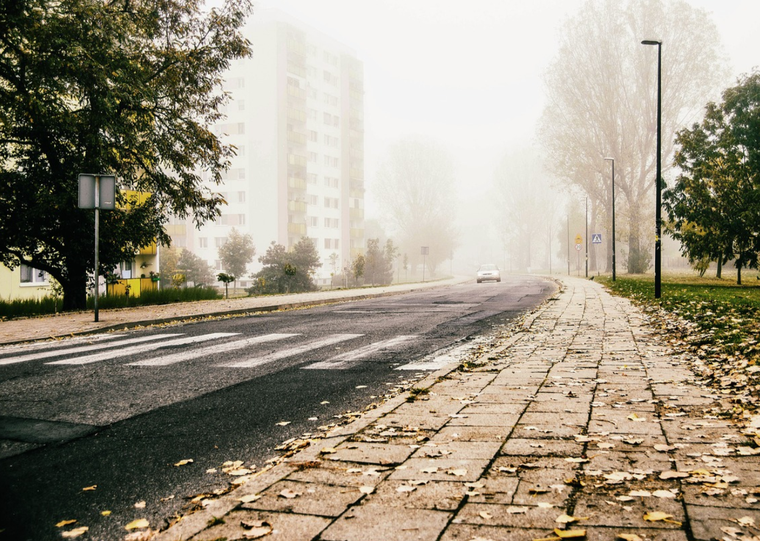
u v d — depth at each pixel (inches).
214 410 212.4
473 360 307.3
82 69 595.2
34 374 281.0
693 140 1113.4
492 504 114.2
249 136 2755.9
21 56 612.7
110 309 664.4
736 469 129.1
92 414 206.7
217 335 435.2
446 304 762.8
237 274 2172.7
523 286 1332.4
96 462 155.6
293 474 134.1
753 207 1005.8
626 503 112.8
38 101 601.0
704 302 594.9
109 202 521.3
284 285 1749.5
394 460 143.2
